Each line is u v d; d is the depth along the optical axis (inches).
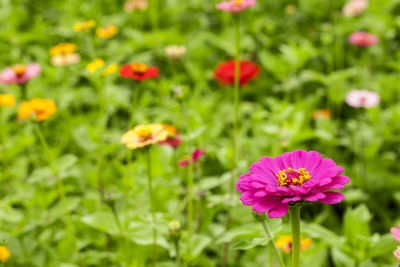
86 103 93.9
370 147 82.6
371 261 71.9
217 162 82.1
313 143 85.7
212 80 96.7
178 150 81.8
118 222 70.2
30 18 125.3
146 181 75.4
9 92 90.6
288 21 112.3
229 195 72.6
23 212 77.0
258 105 89.8
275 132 78.4
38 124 73.3
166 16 119.7
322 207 80.3
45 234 76.7
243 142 80.9
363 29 108.7
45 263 72.9
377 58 100.7
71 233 72.6
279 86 91.1
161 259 74.9
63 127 87.5
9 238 73.3
